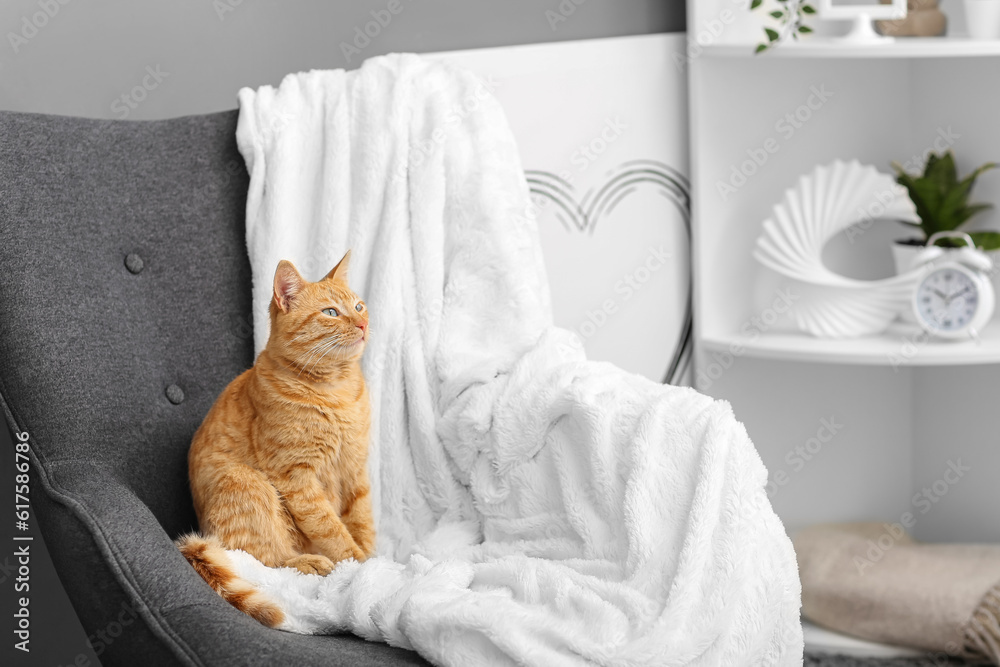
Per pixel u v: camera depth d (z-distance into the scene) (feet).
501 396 4.31
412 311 4.69
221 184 4.77
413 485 4.58
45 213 4.17
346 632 3.58
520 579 3.56
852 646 6.18
